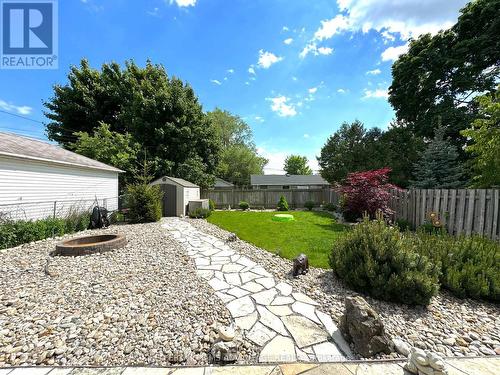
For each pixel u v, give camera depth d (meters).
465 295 2.94
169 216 11.52
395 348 2.08
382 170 8.52
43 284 3.20
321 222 8.96
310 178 28.02
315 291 3.13
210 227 8.18
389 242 3.05
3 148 6.33
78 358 1.92
